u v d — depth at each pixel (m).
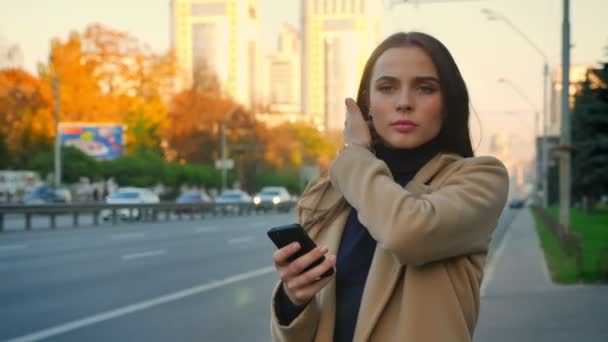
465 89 2.07
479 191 1.92
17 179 52.88
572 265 17.11
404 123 2.02
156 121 69.50
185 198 51.47
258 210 60.38
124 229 31.62
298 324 1.99
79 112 65.44
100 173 55.31
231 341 8.42
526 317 10.46
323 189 2.13
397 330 1.88
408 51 2.05
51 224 31.52
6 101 57.75
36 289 12.48
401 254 1.83
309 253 1.86
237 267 16.61
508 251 23.45
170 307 10.90
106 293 12.22
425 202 1.85
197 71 81.50
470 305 1.91
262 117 90.56
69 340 8.41
